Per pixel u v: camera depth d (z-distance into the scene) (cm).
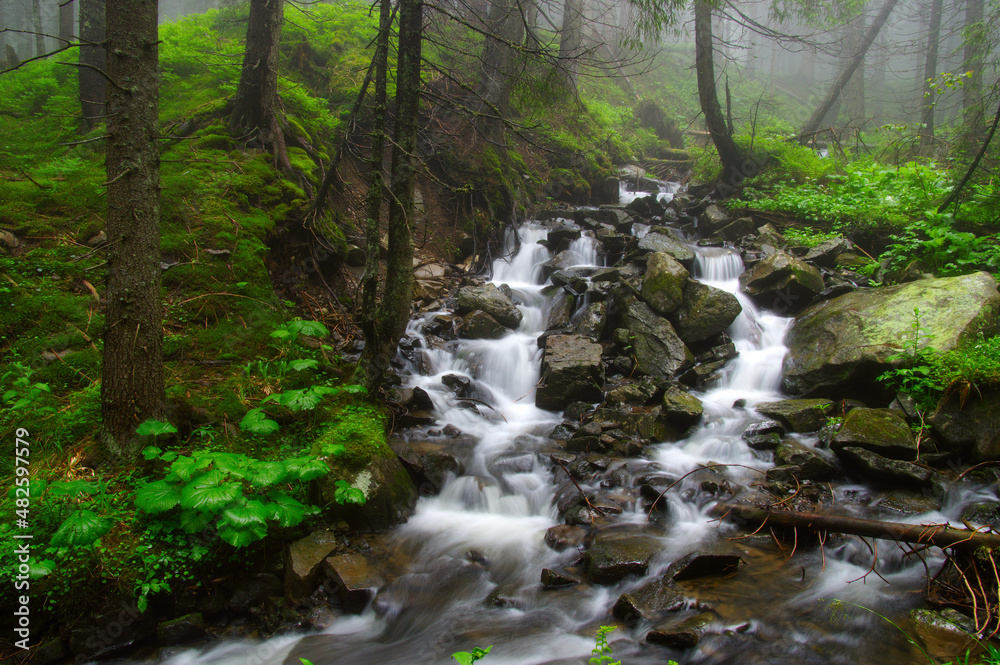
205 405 547
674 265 871
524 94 641
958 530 432
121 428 466
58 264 660
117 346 459
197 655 401
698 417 667
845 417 619
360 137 1110
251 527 410
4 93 1062
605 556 459
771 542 494
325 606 432
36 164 868
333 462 505
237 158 859
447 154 1185
